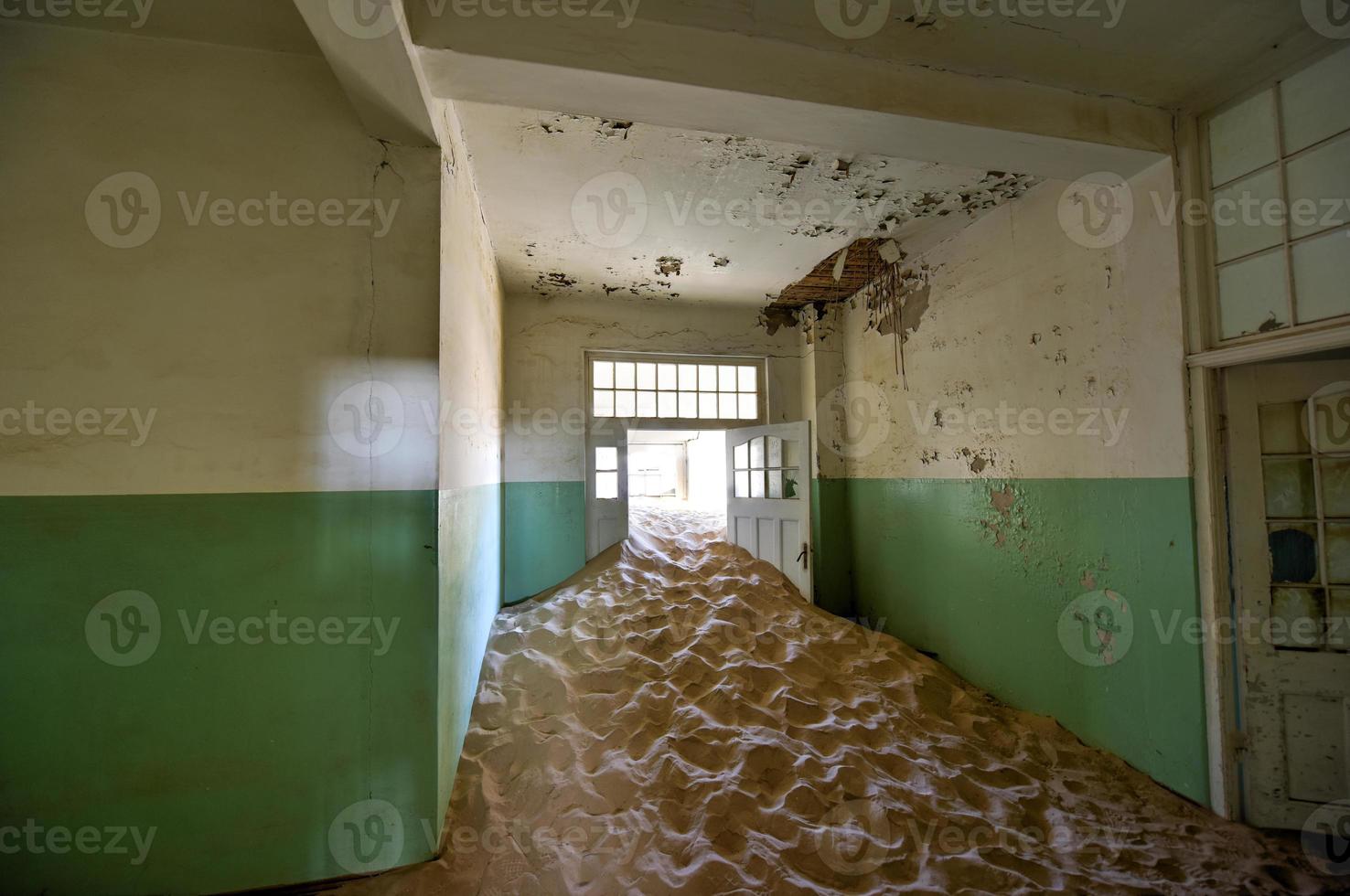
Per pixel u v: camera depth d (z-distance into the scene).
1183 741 2.09
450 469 2.01
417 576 1.78
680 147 2.38
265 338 1.72
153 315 1.66
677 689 2.74
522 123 2.21
